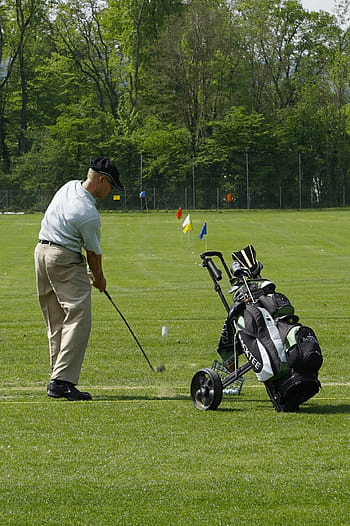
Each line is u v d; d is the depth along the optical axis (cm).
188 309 2522
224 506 698
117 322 2184
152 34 14612
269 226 8462
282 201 13638
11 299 3052
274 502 707
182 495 725
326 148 13875
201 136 13888
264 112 14250
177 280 3947
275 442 907
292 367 1049
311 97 14000
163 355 1636
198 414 1067
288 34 14388
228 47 13538
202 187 13388
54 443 910
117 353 1662
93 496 725
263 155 13562
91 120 13588
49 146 13450
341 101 14150
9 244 6512
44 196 13075
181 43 13612
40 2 14300
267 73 13988
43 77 14800
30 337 1916
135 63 14850
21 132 14750
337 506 697
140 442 913
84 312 1212
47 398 1201
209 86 13725
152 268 4706
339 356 1591
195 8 13538
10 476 782
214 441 916
